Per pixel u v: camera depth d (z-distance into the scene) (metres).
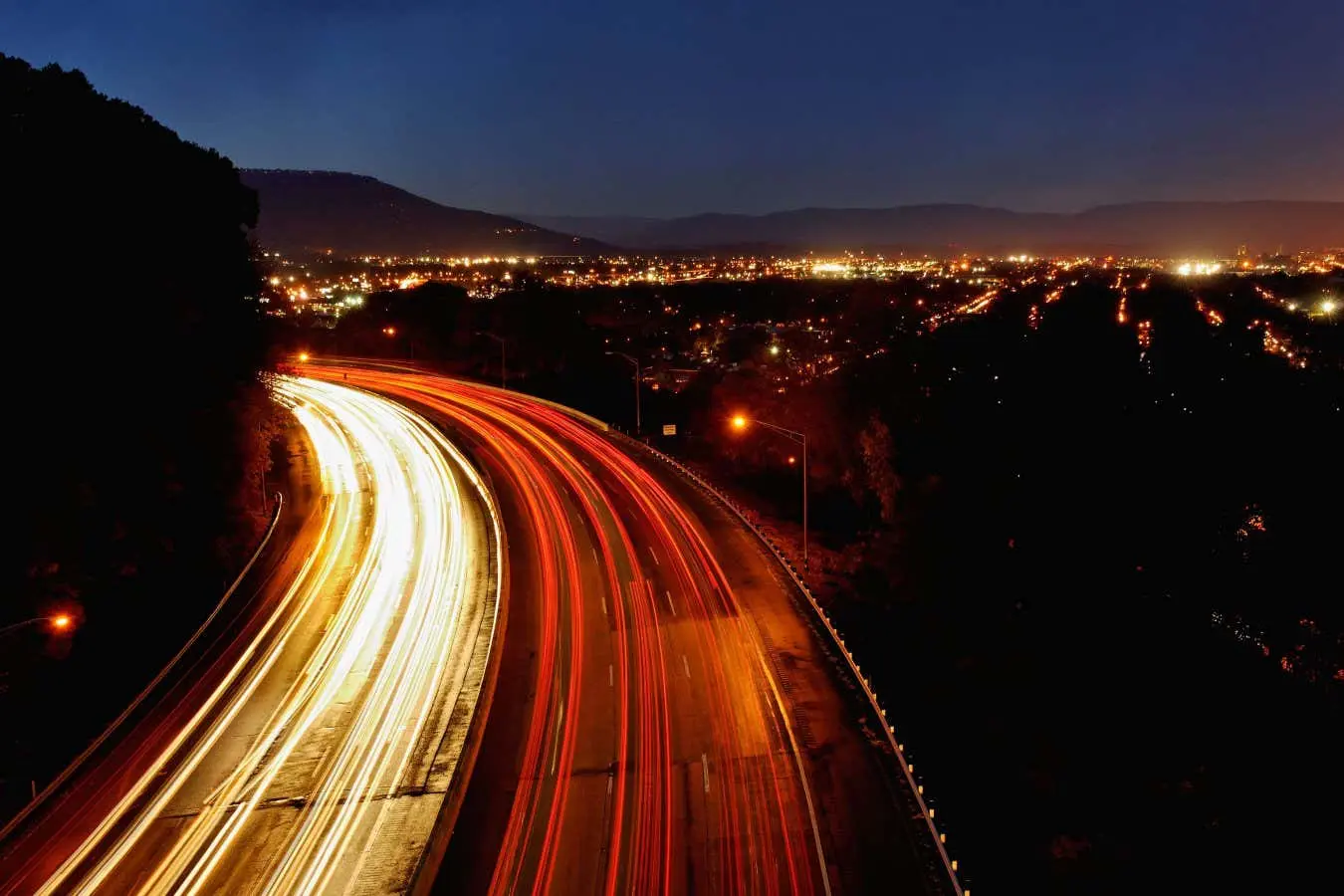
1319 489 31.89
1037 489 38.75
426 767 21.64
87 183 30.72
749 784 20.81
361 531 41.03
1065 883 20.27
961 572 36.16
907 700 28.06
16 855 19.08
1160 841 22.14
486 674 26.33
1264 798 23.73
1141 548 34.53
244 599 33.34
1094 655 30.64
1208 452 35.97
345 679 26.59
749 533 40.12
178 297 34.75
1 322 26.11
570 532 40.19
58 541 27.00
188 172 38.72
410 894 17.06
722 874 17.72
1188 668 29.75
